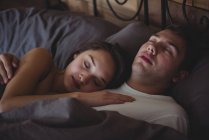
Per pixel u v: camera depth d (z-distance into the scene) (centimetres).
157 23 188
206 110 127
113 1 212
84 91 145
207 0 157
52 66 155
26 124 107
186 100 138
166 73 144
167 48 144
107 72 146
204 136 127
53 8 247
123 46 166
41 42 193
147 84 145
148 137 110
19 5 261
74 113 108
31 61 142
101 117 113
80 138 105
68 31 190
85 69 146
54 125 108
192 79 141
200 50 151
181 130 129
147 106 130
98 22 190
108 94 134
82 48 157
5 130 106
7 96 130
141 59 144
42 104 114
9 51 201
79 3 239
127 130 109
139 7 185
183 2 161
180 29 150
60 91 154
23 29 202
